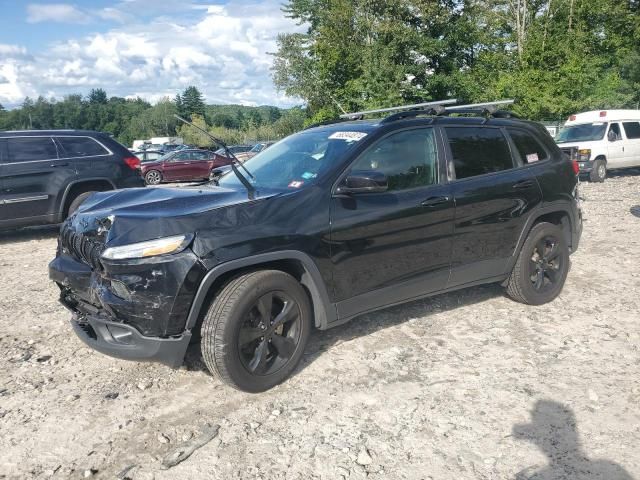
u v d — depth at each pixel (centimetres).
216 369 340
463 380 372
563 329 457
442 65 3047
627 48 3491
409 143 430
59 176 893
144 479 280
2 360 420
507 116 527
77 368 406
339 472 280
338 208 381
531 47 2980
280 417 333
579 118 1750
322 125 513
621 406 333
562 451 292
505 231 475
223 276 347
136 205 364
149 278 321
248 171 436
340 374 385
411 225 413
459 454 292
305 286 385
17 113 13725
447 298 538
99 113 14225
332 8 3222
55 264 394
